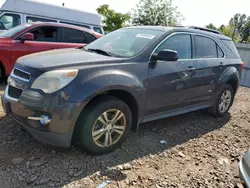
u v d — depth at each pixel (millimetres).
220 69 4703
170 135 4020
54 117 2682
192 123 4688
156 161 3188
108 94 3168
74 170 2787
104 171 2832
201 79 4277
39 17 9461
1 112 4078
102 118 3039
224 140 4070
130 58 3332
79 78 2787
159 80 3537
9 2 8781
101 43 4066
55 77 2723
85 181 2631
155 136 3908
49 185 2518
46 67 2793
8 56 5984
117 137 3270
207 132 4340
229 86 5109
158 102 3648
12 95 3000
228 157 3504
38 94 2703
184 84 3963
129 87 3137
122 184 2650
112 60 3164
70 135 2803
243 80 11125
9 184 2477
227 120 5113
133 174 2850
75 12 10539
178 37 3998
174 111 4039
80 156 3062
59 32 6879
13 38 6113
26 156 2949
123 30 4285
